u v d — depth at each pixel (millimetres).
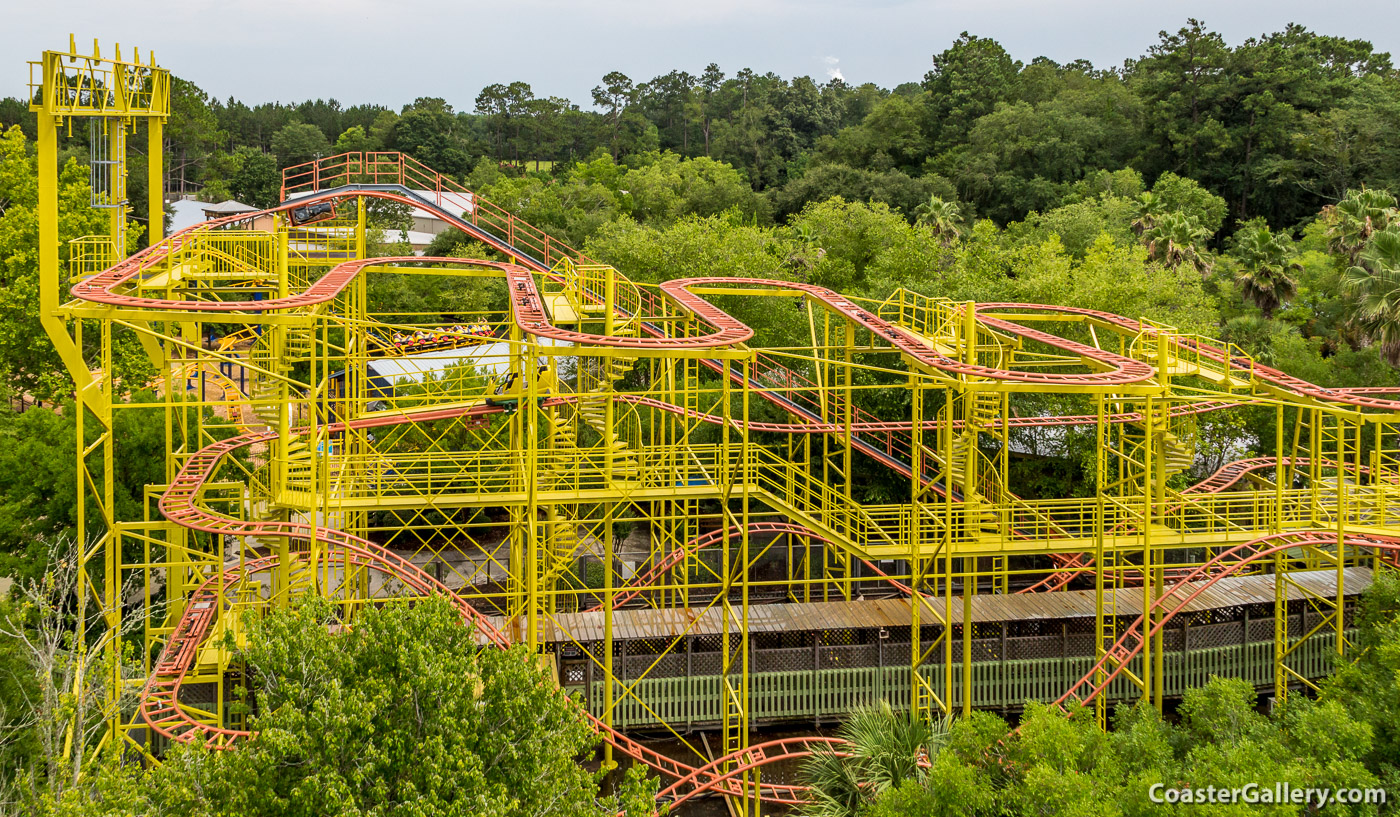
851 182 95688
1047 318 39438
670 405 34969
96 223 52594
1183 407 37344
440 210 45562
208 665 28594
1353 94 93000
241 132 167875
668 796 29328
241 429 43688
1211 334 49312
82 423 27547
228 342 36250
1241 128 93125
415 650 18000
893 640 32969
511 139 157125
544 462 35531
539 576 36906
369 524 48500
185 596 34781
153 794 16766
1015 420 39312
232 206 103188
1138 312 50125
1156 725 21688
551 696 19359
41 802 16906
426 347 55781
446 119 142500
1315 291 63781
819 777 24188
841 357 50250
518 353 34562
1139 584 40969
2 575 33188
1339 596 31875
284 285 32875
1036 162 96625
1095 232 71812
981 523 32062
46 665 19688
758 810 26188
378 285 72812
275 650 18594
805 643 32750
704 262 59281
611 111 155625
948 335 38406
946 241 70875
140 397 46375
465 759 16703
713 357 29219
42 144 28312
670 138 150125
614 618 33000
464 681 18141
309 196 43156
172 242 32031
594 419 37406
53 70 28375
